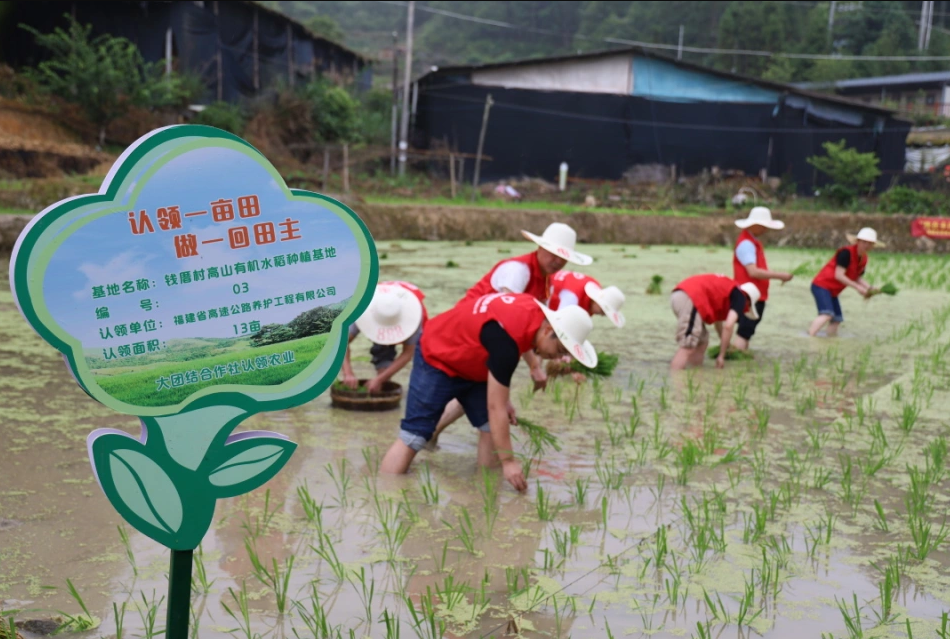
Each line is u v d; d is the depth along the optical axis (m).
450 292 11.49
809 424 6.00
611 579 3.47
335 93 27.42
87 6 24.28
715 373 7.68
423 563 3.58
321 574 3.45
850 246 9.62
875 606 3.29
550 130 30.47
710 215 26.62
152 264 2.32
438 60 67.62
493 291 5.34
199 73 25.38
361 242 2.57
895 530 4.08
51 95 21.94
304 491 4.08
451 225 21.30
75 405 5.70
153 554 3.56
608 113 30.52
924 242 24.34
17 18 23.89
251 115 25.56
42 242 2.20
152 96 22.73
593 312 6.36
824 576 3.55
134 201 2.29
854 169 29.72
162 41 24.72
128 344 2.32
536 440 4.96
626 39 73.75
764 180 31.52
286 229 2.47
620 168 30.86
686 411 6.25
